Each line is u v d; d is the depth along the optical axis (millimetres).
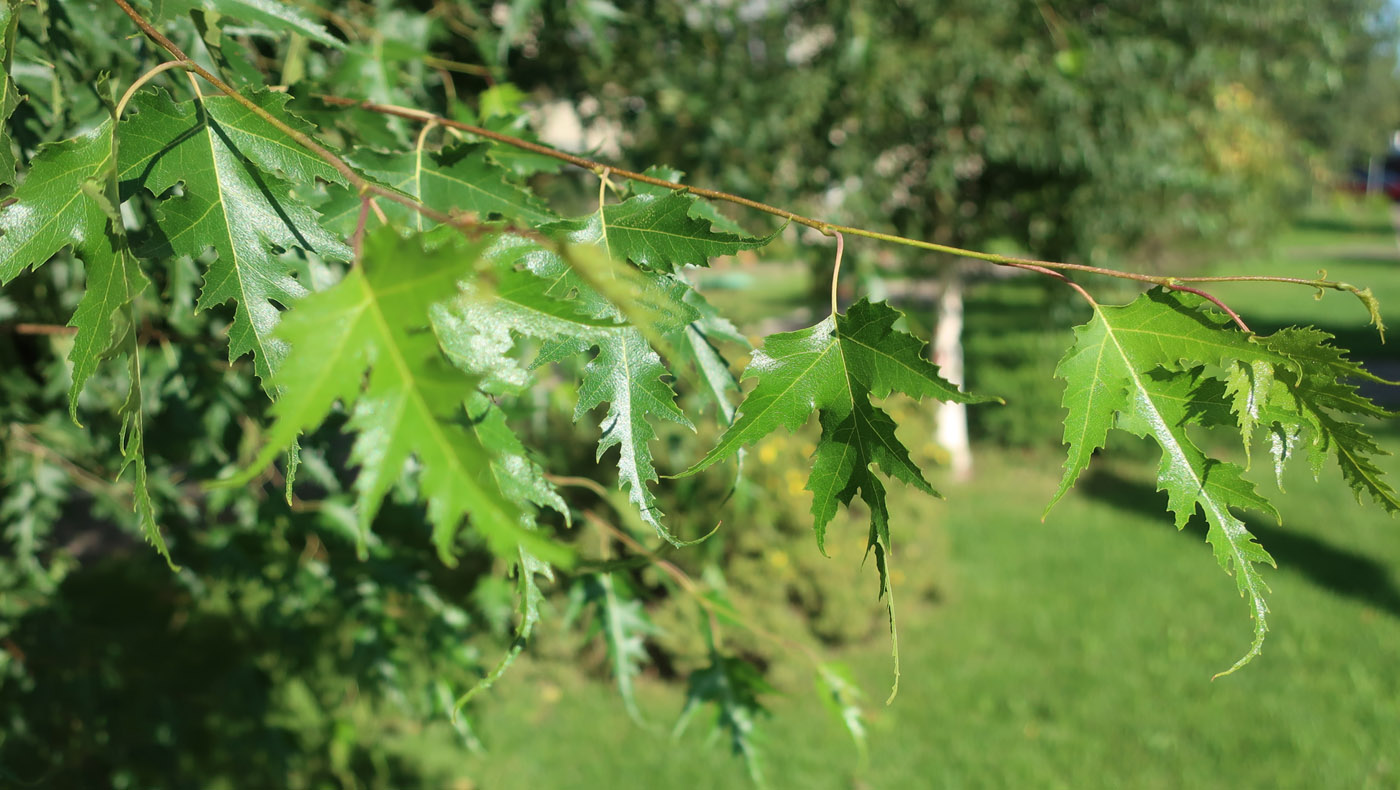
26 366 2338
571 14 2787
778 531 5562
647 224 856
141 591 3887
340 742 2914
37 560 2514
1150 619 6047
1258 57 6094
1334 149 13703
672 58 3637
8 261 694
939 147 5898
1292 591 6375
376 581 2238
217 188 778
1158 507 8133
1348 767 4465
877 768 4598
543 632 5508
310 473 2092
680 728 1856
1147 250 8000
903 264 6496
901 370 768
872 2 5234
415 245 481
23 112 1314
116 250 704
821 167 5266
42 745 2652
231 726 3100
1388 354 12789
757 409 787
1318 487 8266
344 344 472
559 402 2369
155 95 757
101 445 2348
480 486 449
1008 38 5555
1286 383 768
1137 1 5781
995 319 14672
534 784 4535
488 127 1282
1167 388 792
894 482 6309
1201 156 6570
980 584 6621
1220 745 4652
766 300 16531
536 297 686
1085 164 5961
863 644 5820
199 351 1905
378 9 2117
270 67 1646
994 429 9992
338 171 795
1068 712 5020
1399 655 5469
